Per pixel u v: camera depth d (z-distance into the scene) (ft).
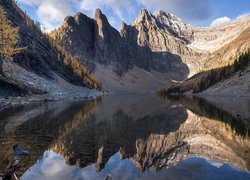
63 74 483.51
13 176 51.47
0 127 106.22
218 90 594.24
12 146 74.54
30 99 231.50
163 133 110.01
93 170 59.26
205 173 57.41
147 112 198.29
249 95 475.72
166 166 63.31
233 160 68.95
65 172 56.95
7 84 214.07
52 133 98.94
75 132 104.37
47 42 557.74
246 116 170.81
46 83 329.93
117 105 271.28
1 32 227.61
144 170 59.88
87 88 562.25
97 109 209.46
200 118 160.86
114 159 68.69
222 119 155.84
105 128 118.11
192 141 94.53
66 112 171.73
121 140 93.04
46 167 59.41
